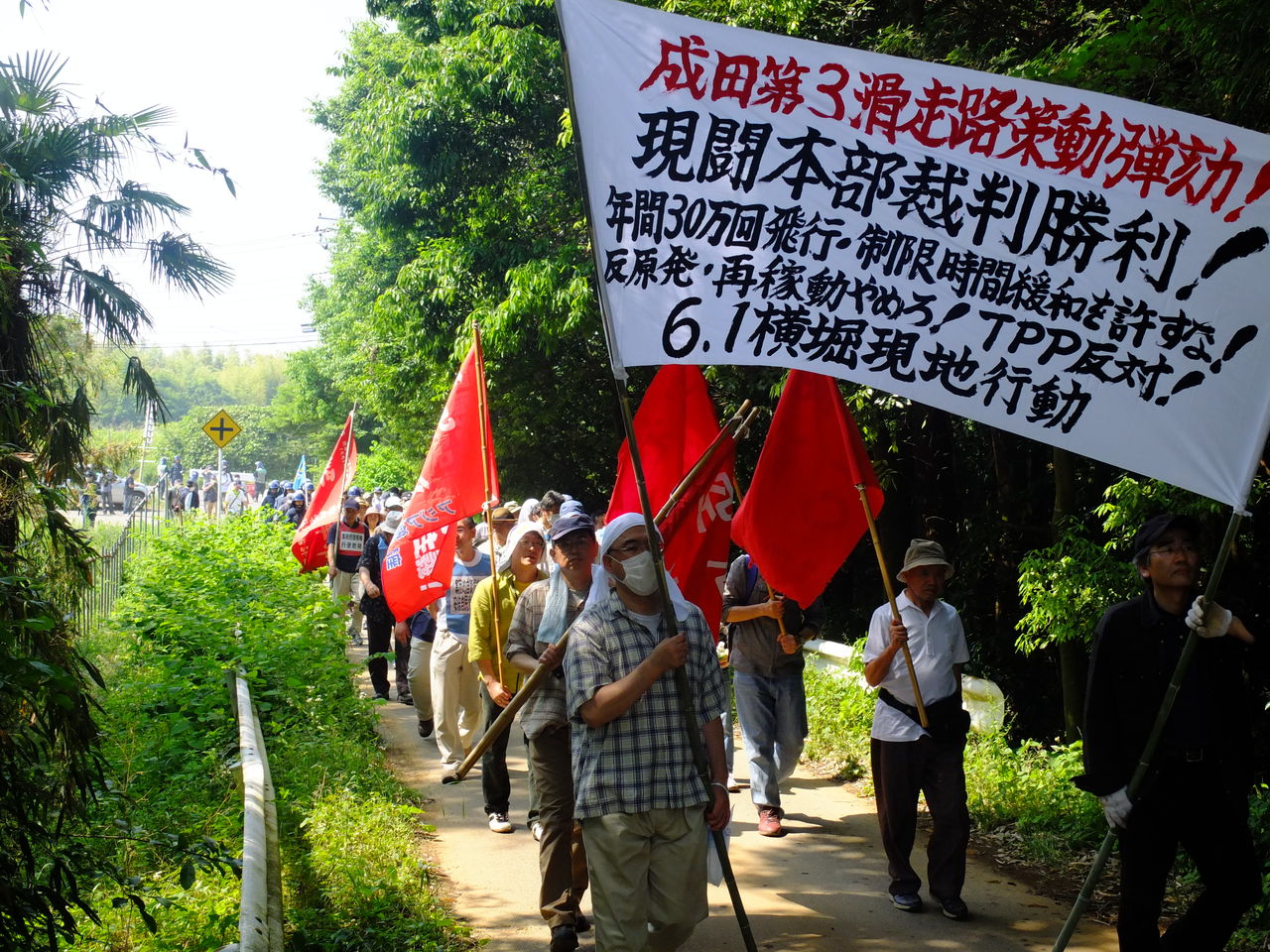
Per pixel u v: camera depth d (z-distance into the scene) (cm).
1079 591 879
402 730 1104
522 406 1992
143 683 956
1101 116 429
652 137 420
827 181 426
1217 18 662
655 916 440
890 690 623
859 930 592
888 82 427
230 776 783
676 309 418
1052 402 431
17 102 543
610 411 2052
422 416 2495
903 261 428
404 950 547
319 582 1431
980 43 1160
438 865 693
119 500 4356
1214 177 429
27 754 432
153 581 1188
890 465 1443
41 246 540
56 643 431
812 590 597
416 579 808
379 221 2073
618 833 429
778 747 788
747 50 423
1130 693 444
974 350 430
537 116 1842
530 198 1817
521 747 1020
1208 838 436
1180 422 431
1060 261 431
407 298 1964
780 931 592
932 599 627
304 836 679
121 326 572
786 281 425
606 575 459
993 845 748
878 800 639
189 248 582
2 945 402
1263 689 882
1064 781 812
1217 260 430
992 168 430
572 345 1912
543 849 561
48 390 554
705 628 455
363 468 3644
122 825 559
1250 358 430
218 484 2647
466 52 1839
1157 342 431
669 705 438
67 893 495
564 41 419
